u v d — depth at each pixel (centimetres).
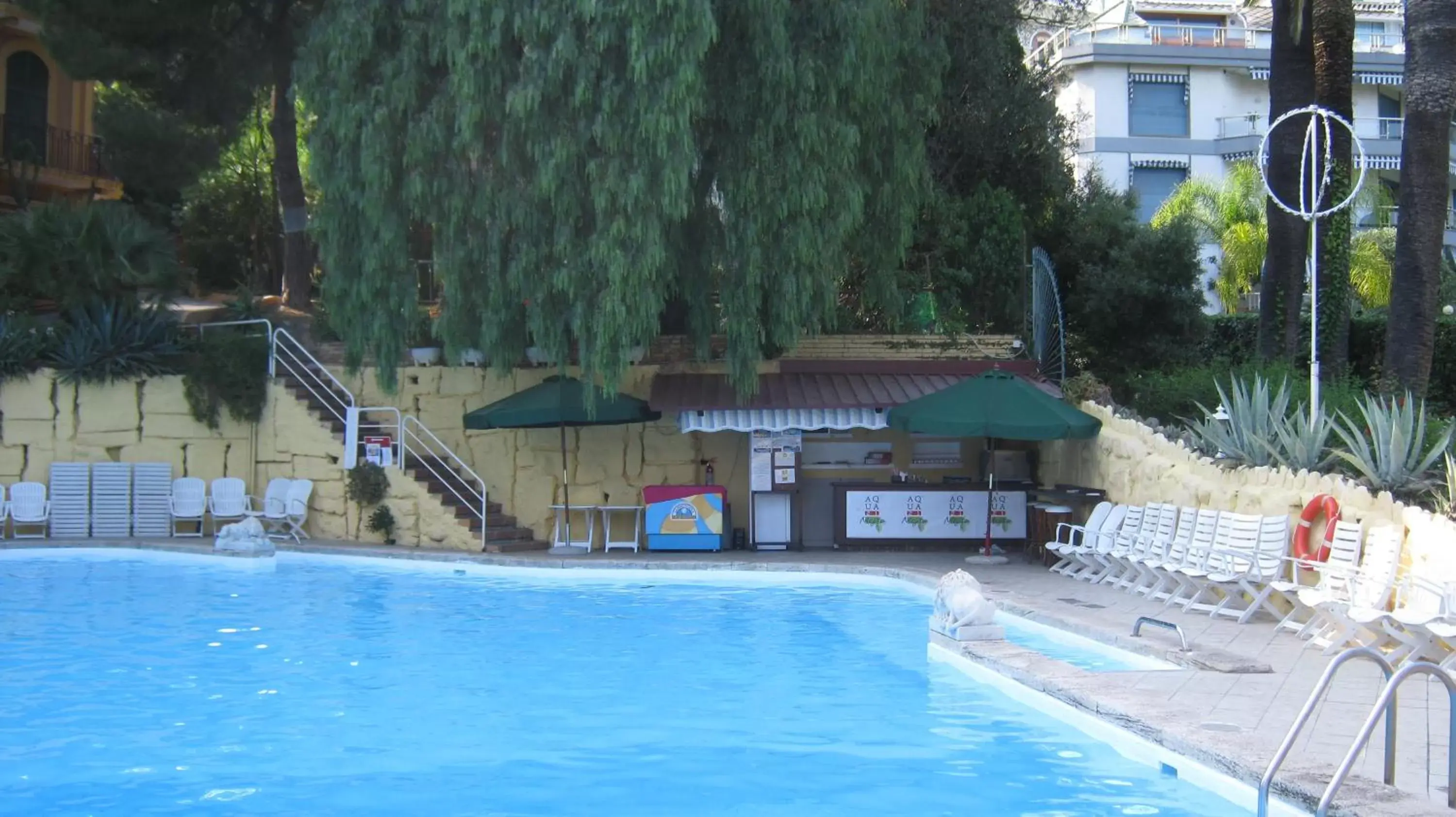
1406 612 996
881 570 1770
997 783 771
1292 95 2273
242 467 2294
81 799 754
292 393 2259
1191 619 1306
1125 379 2555
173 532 2227
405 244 1975
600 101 1803
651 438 2238
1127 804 720
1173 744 785
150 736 909
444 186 1909
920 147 2120
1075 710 927
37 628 1392
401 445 2175
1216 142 4750
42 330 2297
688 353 2317
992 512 2036
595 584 1783
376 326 1984
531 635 1366
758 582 1798
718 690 1071
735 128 1919
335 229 1986
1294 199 2275
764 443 2105
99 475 2202
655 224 1798
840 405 2077
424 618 1480
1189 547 1424
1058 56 4731
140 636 1349
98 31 2478
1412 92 1880
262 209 3738
